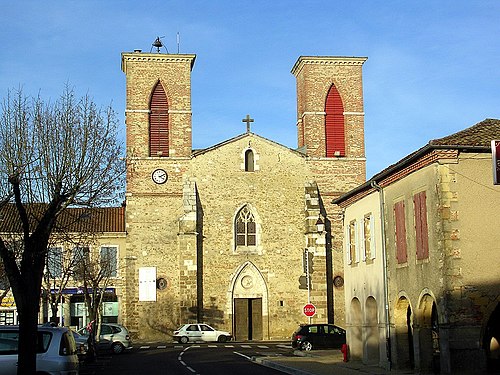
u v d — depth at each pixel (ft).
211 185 172.45
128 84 174.40
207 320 168.04
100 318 155.22
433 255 80.84
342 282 172.35
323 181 175.94
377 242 99.66
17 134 85.76
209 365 107.76
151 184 171.01
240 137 174.81
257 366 106.42
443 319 77.97
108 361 118.01
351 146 178.09
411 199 87.51
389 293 94.68
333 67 180.34
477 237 78.79
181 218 167.63
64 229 99.25
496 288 78.13
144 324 166.09
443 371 77.51
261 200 173.58
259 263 171.53
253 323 170.50
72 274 142.51
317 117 177.88
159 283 168.04
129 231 168.86
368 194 103.45
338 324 170.40
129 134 172.55
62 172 82.64
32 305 67.82
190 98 175.22
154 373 94.84
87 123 86.99
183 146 173.27
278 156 175.63
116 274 172.96
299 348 136.26
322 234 169.37
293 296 171.22
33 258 71.51
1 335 67.51
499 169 70.90
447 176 79.36
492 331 86.02
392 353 93.76
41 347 66.49
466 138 81.30
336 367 100.07
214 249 170.50
